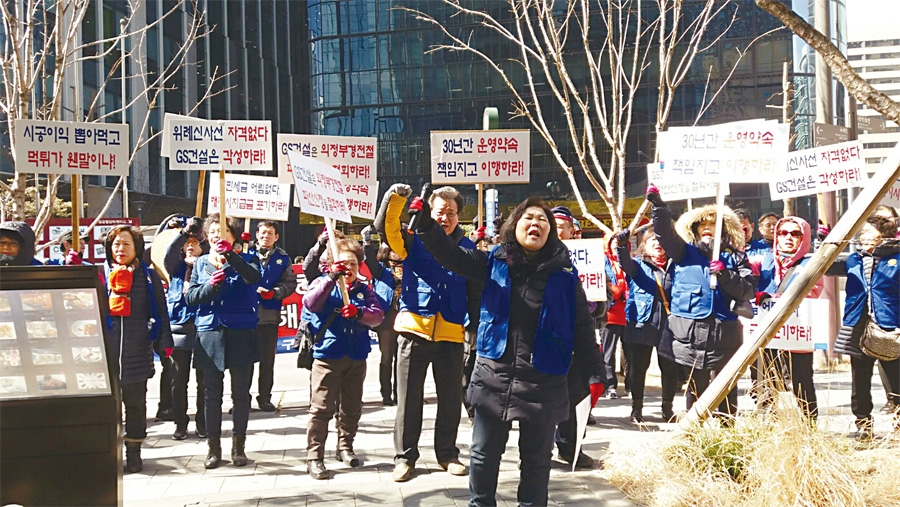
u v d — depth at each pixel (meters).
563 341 4.04
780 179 8.19
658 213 5.88
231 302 6.10
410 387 5.68
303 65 48.22
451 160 7.39
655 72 37.81
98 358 3.63
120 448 3.65
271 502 4.90
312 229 47.22
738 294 5.80
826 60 5.07
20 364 3.54
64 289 3.63
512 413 3.99
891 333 6.30
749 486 4.55
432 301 5.62
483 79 42.97
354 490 5.17
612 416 8.06
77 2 9.19
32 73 8.68
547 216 4.09
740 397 7.64
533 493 4.13
